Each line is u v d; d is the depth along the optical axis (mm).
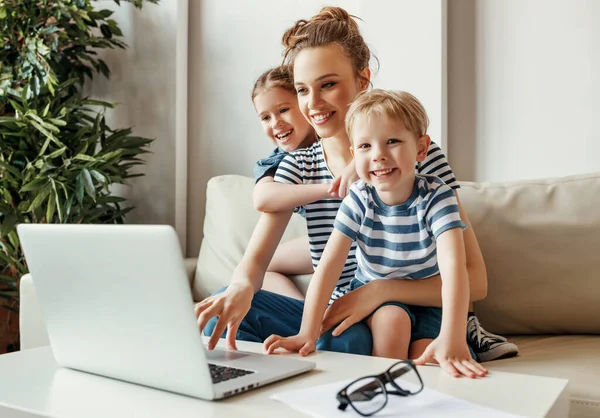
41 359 1263
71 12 2834
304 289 2062
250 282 1522
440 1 2361
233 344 1339
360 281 1616
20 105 2906
